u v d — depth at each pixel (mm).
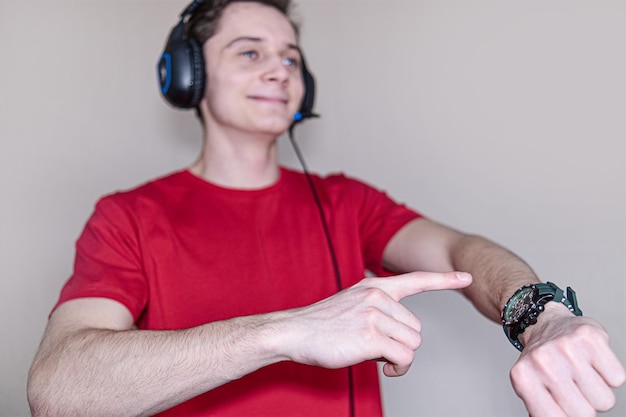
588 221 1792
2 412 1896
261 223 1306
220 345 886
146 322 1206
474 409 1895
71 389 928
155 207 1259
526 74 1856
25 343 1926
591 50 1793
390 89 1991
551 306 917
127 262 1178
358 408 1231
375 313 834
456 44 1928
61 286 1944
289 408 1180
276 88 1304
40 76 1978
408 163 1969
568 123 1813
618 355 1751
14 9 1975
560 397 758
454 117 1926
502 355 1877
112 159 2012
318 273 1301
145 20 2039
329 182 1435
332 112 2039
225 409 1168
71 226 1965
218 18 1338
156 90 2041
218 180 1350
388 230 1369
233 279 1242
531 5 1854
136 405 909
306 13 2049
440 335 1921
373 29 2008
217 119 1326
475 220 1898
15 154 1954
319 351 836
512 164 1868
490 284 1072
